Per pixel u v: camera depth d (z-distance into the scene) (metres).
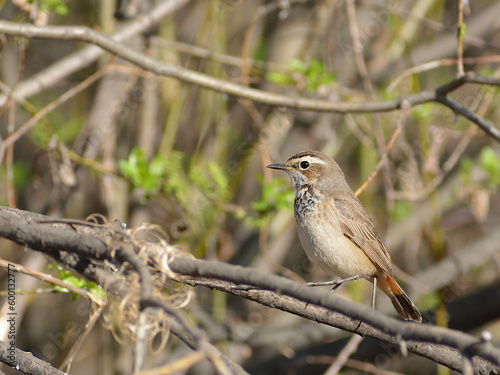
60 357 14.34
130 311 5.61
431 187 12.07
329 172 9.90
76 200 13.11
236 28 16.17
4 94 11.30
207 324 12.91
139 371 4.69
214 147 13.97
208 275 5.18
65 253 5.80
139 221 13.16
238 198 15.39
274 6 12.47
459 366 6.79
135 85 13.71
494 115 14.77
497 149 16.42
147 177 11.21
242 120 15.67
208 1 13.81
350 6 11.61
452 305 14.29
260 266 14.20
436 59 15.73
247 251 14.66
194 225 13.33
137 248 5.61
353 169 15.85
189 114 15.28
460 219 16.12
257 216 12.00
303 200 9.67
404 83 14.66
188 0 12.55
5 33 9.11
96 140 12.38
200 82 10.05
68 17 15.23
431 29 16.12
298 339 13.73
